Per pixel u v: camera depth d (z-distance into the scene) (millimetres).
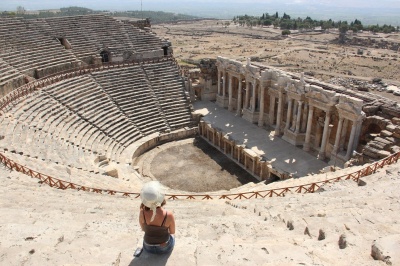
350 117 33219
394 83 78750
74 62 48531
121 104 46781
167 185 37281
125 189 24156
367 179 18703
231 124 47312
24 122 34375
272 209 14328
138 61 53688
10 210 12477
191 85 54094
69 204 15492
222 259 7809
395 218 11109
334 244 8867
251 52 125438
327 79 83562
